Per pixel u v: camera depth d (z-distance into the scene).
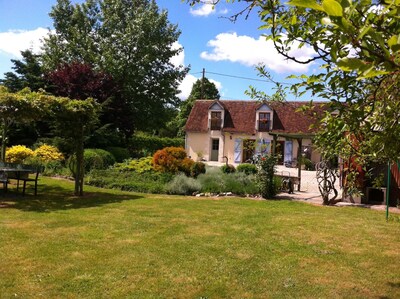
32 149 17.86
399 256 5.68
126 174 14.72
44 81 22.09
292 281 4.55
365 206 10.63
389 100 2.25
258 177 12.09
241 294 4.13
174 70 28.42
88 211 8.55
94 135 19.16
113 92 21.25
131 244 5.89
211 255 5.46
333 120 2.39
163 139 31.34
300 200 11.63
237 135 28.38
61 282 4.29
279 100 3.72
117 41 26.53
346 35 1.14
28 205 9.02
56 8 27.16
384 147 2.43
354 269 5.05
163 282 4.39
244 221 7.98
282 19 2.29
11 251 5.32
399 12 1.23
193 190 12.54
